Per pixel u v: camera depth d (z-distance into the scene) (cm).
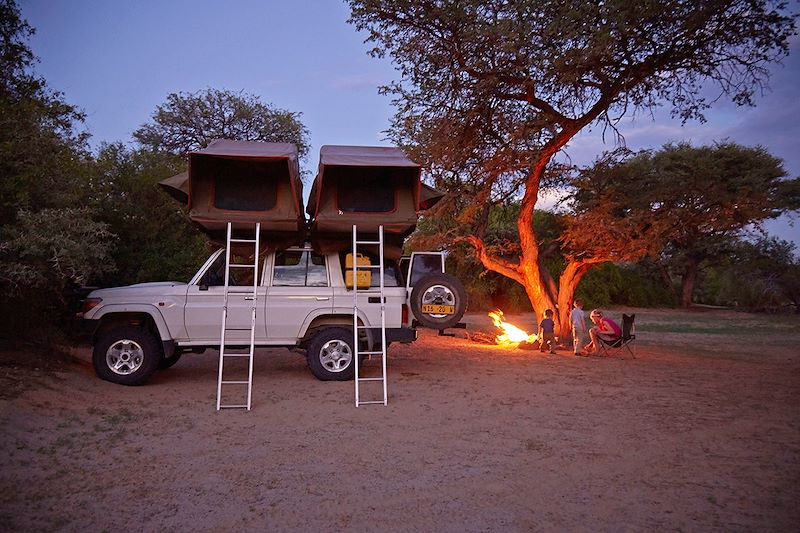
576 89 1473
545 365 1238
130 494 485
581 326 1496
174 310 920
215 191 855
